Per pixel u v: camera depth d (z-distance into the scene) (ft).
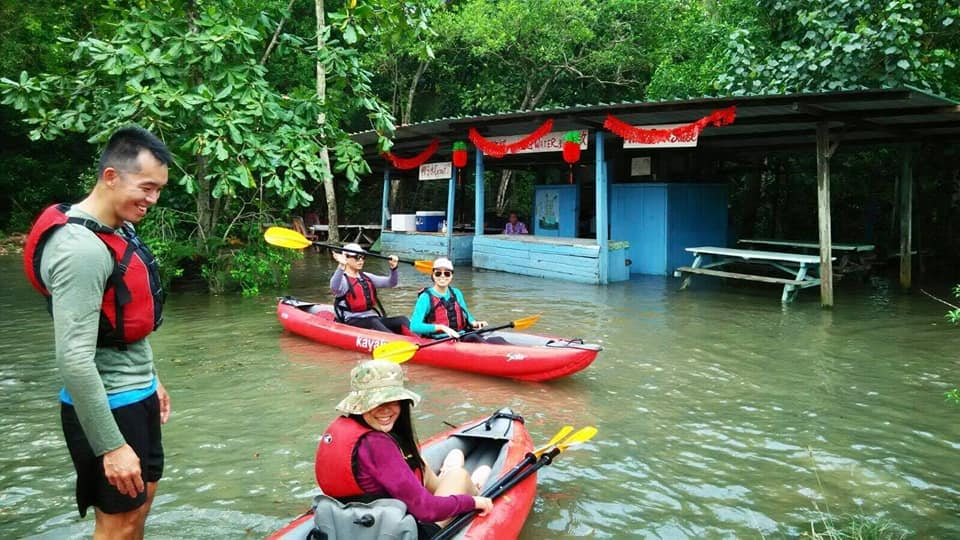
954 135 37.65
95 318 7.48
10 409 18.08
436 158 61.00
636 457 15.07
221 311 31.42
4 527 12.05
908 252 37.68
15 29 62.49
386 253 59.06
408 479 9.27
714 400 18.83
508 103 65.77
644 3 59.06
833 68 36.81
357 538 8.95
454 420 17.38
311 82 61.26
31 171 69.72
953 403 18.43
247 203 38.40
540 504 12.92
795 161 54.34
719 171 49.39
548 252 43.14
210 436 16.14
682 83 51.29
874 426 16.83
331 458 9.25
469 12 61.26
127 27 31.27
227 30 30.99
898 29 33.42
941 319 29.25
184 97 30.07
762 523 12.25
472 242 52.54
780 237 53.72
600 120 37.35
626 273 42.14
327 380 20.54
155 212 36.91
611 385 20.21
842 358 23.00
